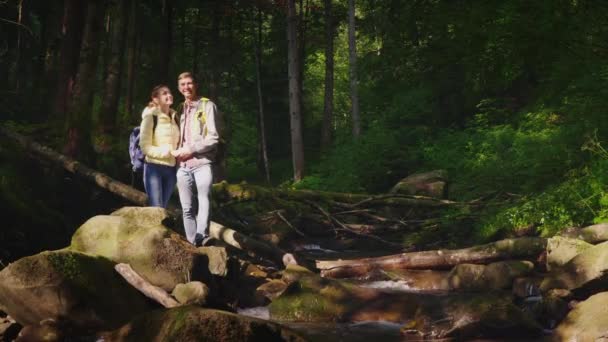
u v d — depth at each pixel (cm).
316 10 2822
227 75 2927
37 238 777
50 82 1741
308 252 1012
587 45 854
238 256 833
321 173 1767
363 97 2373
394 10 1970
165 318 398
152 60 2339
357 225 1124
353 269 760
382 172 1573
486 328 493
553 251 668
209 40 2603
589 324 464
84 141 1088
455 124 1781
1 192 762
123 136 1405
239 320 391
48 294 461
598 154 828
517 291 619
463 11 1017
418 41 1836
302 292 601
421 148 1583
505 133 1319
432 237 1045
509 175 1090
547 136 1104
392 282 729
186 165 630
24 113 1688
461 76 1722
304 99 3134
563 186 823
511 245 732
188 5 2316
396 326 541
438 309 529
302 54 2834
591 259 563
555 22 827
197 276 559
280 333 401
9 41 2003
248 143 3412
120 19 1395
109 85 1341
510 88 1627
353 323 556
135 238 552
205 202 623
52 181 1009
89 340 450
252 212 1204
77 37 1482
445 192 1273
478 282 669
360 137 1664
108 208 1045
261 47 2928
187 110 640
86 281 480
